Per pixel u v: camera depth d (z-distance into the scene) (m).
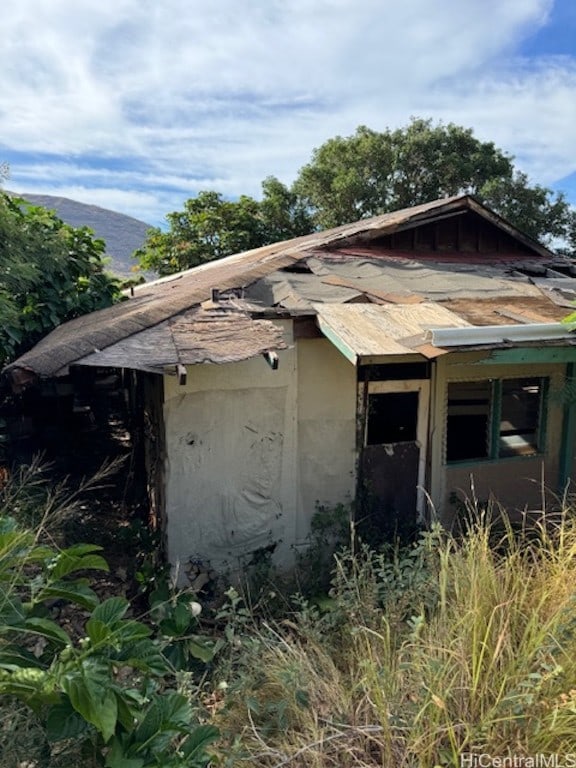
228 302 5.55
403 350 4.35
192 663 3.55
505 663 2.67
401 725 2.47
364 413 5.74
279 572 5.54
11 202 7.93
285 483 5.51
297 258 7.29
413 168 22.20
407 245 8.69
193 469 5.16
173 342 4.38
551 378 6.47
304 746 2.42
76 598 2.52
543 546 3.85
